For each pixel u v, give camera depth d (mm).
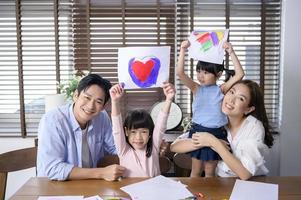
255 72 2225
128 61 1207
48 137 1290
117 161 1461
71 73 2252
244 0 2195
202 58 1319
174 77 2240
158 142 1371
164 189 1110
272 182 1195
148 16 2201
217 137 1387
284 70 2127
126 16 2205
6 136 2273
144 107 2273
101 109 1325
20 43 2215
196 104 1458
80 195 1062
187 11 2207
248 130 1361
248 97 1312
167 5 2207
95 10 2203
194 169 1463
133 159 1333
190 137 1484
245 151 1286
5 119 2346
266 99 2254
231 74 1492
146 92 2279
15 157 1441
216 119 1392
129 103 2275
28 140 2260
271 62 2234
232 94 1321
